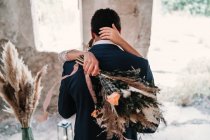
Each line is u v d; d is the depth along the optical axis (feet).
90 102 4.03
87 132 4.15
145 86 3.82
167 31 24.26
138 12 9.19
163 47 20.52
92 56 3.83
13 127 9.61
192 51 19.62
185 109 10.90
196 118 10.16
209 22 26.68
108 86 3.68
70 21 14.99
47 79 10.14
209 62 14.17
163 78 14.30
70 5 14.92
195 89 11.68
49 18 14.82
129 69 4.01
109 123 3.78
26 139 5.10
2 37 9.28
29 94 4.75
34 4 9.46
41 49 10.06
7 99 4.71
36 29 9.80
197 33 23.91
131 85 3.78
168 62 17.24
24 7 9.05
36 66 9.91
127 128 4.22
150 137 8.80
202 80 12.16
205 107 11.02
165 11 28.12
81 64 3.97
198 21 26.96
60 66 10.02
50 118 10.10
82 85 3.96
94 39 4.49
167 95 11.77
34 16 9.51
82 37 9.59
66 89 4.26
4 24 9.14
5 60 4.51
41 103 10.50
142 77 4.10
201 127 9.50
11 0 8.90
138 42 9.65
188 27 25.34
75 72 4.01
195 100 11.60
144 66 4.12
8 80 4.58
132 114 3.77
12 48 4.52
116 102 3.46
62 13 14.94
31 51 9.68
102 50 4.04
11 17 9.10
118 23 4.43
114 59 3.98
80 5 9.20
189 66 14.33
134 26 9.38
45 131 9.32
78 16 9.71
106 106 3.76
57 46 10.83
